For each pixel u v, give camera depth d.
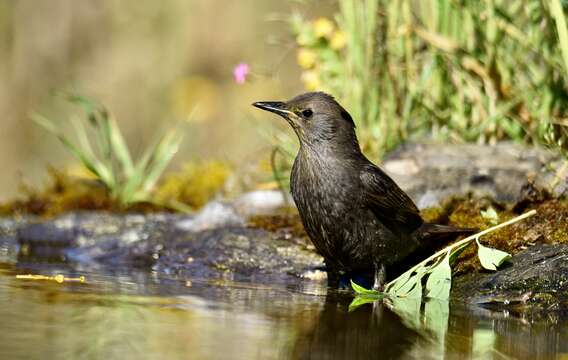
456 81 12.89
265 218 11.93
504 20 11.97
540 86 11.87
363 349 6.89
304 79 13.85
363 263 10.26
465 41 12.57
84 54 23.36
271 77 14.19
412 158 12.21
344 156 10.07
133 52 23.48
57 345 6.54
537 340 7.51
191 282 9.95
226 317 7.80
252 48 22.95
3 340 6.60
